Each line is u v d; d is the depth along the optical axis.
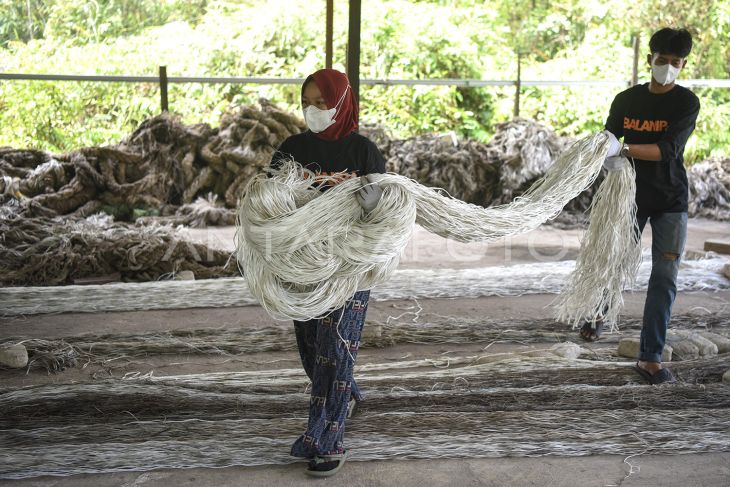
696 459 3.08
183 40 13.68
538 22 15.49
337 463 2.91
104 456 2.97
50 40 13.61
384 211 2.76
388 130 10.02
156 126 8.48
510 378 3.83
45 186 7.86
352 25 6.04
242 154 8.41
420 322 4.85
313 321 3.08
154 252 5.89
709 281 5.81
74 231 6.29
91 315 4.97
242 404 3.49
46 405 3.40
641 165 3.86
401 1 14.56
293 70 13.71
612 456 3.10
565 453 3.10
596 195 3.92
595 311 4.16
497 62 14.65
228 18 14.34
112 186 7.99
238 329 4.60
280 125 8.72
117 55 13.40
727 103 14.09
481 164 9.12
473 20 14.61
